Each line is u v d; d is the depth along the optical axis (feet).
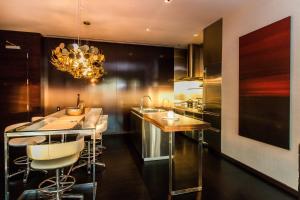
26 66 16.03
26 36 15.94
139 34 16.39
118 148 14.79
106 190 8.55
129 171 10.56
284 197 8.05
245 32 10.73
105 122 11.28
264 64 9.36
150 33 16.06
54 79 17.97
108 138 17.93
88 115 11.43
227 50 12.24
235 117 11.60
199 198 7.97
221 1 10.19
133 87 20.01
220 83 12.98
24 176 9.53
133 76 19.98
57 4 10.69
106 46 19.11
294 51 8.04
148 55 20.36
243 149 10.98
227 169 10.89
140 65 20.16
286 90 8.30
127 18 12.71
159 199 7.89
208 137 14.42
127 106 19.90
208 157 12.83
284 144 8.40
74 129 7.59
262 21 9.61
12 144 9.03
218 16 12.37
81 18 12.74
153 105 20.65
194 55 19.24
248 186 8.96
